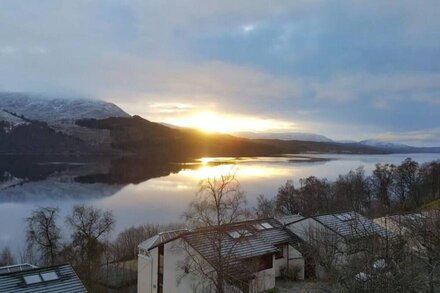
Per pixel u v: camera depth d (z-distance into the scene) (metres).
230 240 35.50
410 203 86.12
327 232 35.47
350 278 13.74
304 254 36.25
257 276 33.91
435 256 15.16
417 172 117.44
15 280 22.88
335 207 86.94
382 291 12.68
